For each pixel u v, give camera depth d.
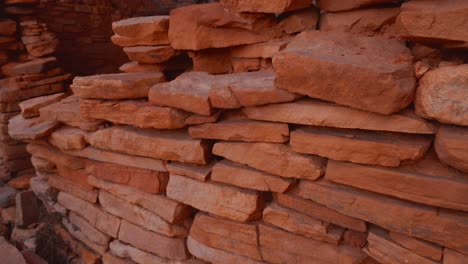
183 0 9.75
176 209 2.79
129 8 8.20
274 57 2.02
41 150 3.67
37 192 3.99
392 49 2.02
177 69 3.13
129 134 2.82
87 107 2.96
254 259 2.56
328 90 1.92
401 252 1.99
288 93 2.08
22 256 3.44
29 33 6.03
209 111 2.37
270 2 2.33
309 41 2.18
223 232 2.60
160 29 2.83
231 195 2.48
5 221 4.75
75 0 6.90
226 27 2.58
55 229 4.04
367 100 1.83
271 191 2.45
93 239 3.47
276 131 2.22
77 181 3.50
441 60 1.93
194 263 2.89
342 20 2.35
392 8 2.21
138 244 3.09
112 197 3.18
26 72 5.82
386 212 1.97
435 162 1.86
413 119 1.80
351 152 1.99
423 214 1.86
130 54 3.03
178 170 2.69
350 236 2.20
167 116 2.54
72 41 7.00
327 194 2.14
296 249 2.36
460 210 1.81
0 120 5.57
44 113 3.41
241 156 2.39
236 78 2.45
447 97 1.66
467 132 1.68
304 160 2.17
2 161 5.66
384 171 1.93
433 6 1.74
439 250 1.88
